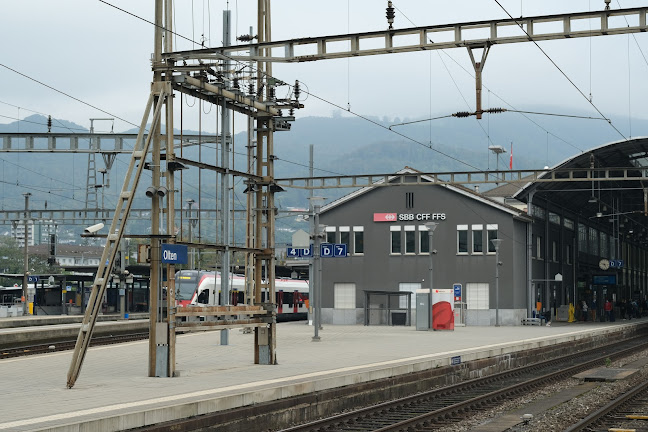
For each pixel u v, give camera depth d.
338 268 58.88
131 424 12.83
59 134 42.97
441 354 26.83
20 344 37.94
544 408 19.42
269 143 23.72
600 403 20.58
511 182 40.12
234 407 15.20
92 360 25.30
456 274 56.94
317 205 36.25
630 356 39.19
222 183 24.88
